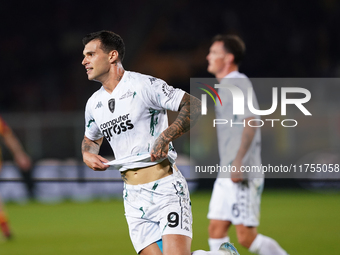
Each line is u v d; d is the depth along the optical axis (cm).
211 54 1716
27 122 4984
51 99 6962
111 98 1136
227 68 1698
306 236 2417
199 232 2594
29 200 4597
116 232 2691
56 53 7169
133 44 7531
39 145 4978
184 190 1141
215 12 7381
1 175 4634
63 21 7375
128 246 2236
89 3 7475
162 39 7531
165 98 1098
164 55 7494
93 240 2436
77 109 6862
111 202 4309
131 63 7519
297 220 3003
